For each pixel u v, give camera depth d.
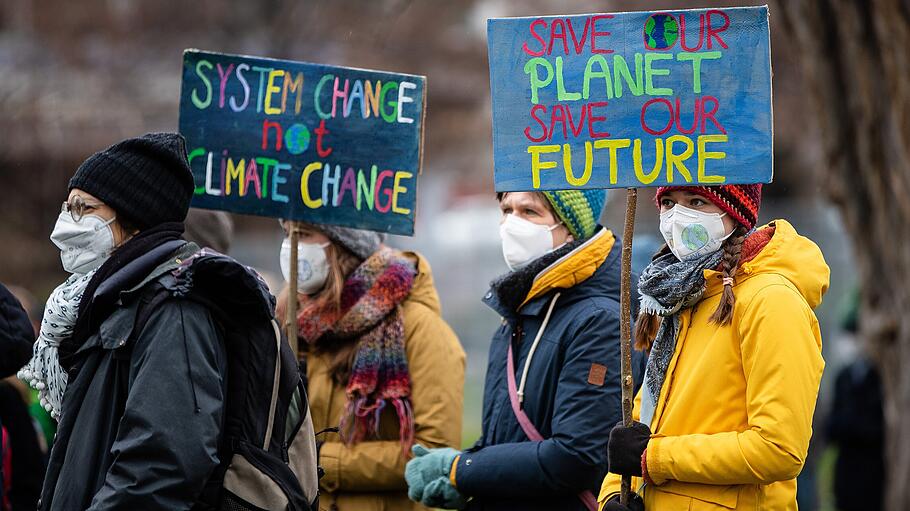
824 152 12.26
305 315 7.91
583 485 6.73
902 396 12.29
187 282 5.64
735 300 5.70
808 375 5.52
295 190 7.62
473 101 29.89
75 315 5.88
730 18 5.89
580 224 7.15
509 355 7.21
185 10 26.66
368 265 7.94
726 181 5.82
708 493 5.71
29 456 7.98
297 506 5.75
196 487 5.45
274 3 25.38
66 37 25.56
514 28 6.05
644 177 5.94
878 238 12.20
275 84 7.67
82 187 5.93
